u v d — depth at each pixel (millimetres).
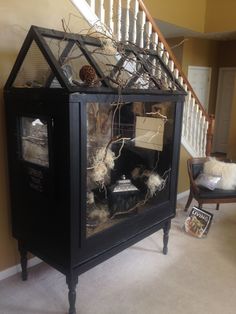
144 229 2129
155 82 2029
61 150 1504
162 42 2969
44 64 1767
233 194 3074
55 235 1675
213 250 2625
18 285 2098
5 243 2117
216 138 7301
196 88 6633
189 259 2471
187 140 3744
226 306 1947
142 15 2666
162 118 2178
